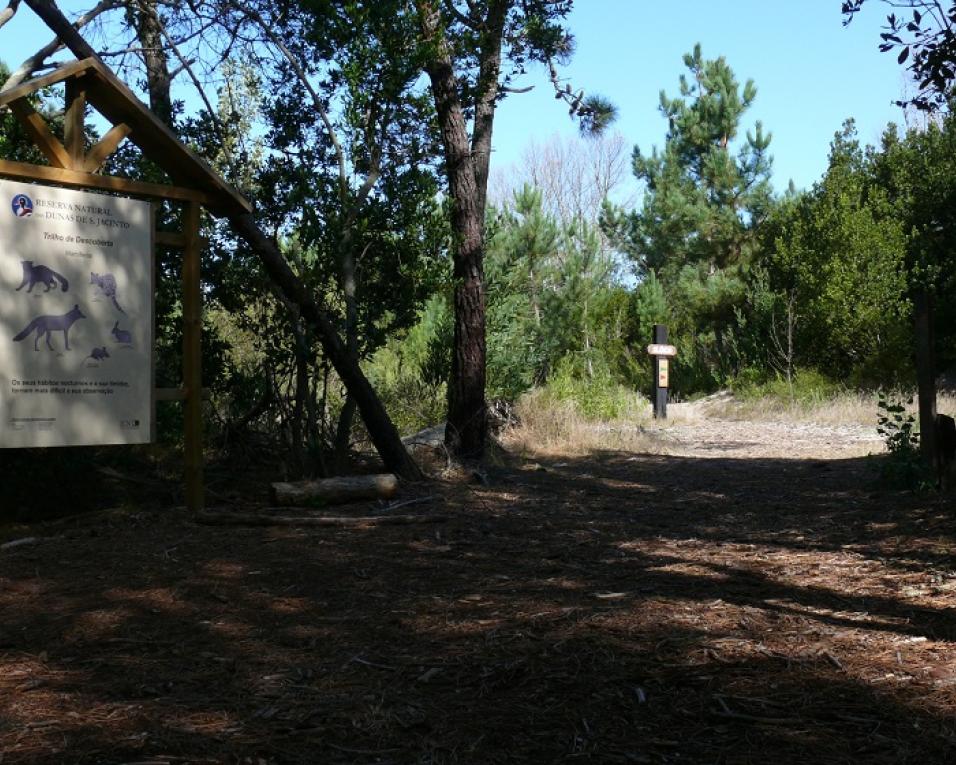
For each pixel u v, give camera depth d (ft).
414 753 11.20
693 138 116.98
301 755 11.16
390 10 33.19
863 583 18.85
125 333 26.14
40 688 13.42
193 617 17.15
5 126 32.35
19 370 24.17
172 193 26.99
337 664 14.43
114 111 26.23
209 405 36.70
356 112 33.35
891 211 86.43
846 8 23.90
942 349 76.28
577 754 11.12
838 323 79.77
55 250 24.82
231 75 37.47
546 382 72.08
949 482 28.63
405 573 20.54
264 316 35.35
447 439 40.34
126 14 35.19
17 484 29.12
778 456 45.09
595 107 46.32
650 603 17.54
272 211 34.53
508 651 14.85
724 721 11.98
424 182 34.60
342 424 34.45
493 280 57.00
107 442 25.76
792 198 105.70
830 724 11.80
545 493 32.65
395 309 36.09
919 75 23.77
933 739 11.25
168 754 11.12
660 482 35.94
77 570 20.83
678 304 107.65
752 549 22.76
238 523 25.98
